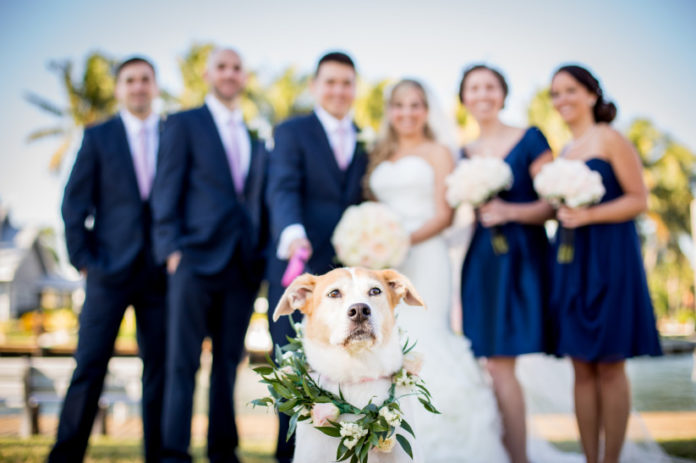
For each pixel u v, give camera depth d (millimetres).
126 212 4359
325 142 4250
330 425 2436
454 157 4695
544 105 27250
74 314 27219
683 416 6137
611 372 3750
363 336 2469
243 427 6504
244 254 4254
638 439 4398
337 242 3986
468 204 4184
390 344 2637
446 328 4367
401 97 4516
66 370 6250
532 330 3957
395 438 2410
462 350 4227
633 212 3799
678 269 39344
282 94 27766
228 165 4305
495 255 4172
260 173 4449
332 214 4180
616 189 3926
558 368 4781
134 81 4516
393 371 2617
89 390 4125
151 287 4406
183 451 3881
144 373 4410
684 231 37969
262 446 5301
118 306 4250
